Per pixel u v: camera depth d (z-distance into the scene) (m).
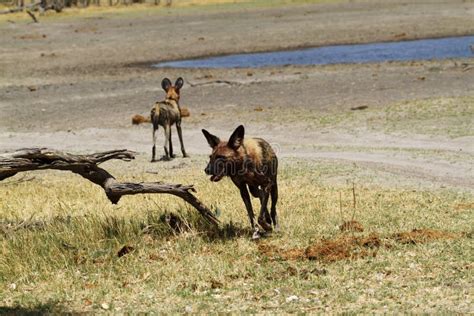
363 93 84.81
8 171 31.20
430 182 45.56
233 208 37.75
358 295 23.89
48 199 43.41
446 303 22.73
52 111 84.38
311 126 69.25
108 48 135.12
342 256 28.06
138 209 37.06
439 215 35.66
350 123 68.94
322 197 41.53
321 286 24.91
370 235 30.23
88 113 82.31
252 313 22.66
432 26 146.12
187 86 96.94
